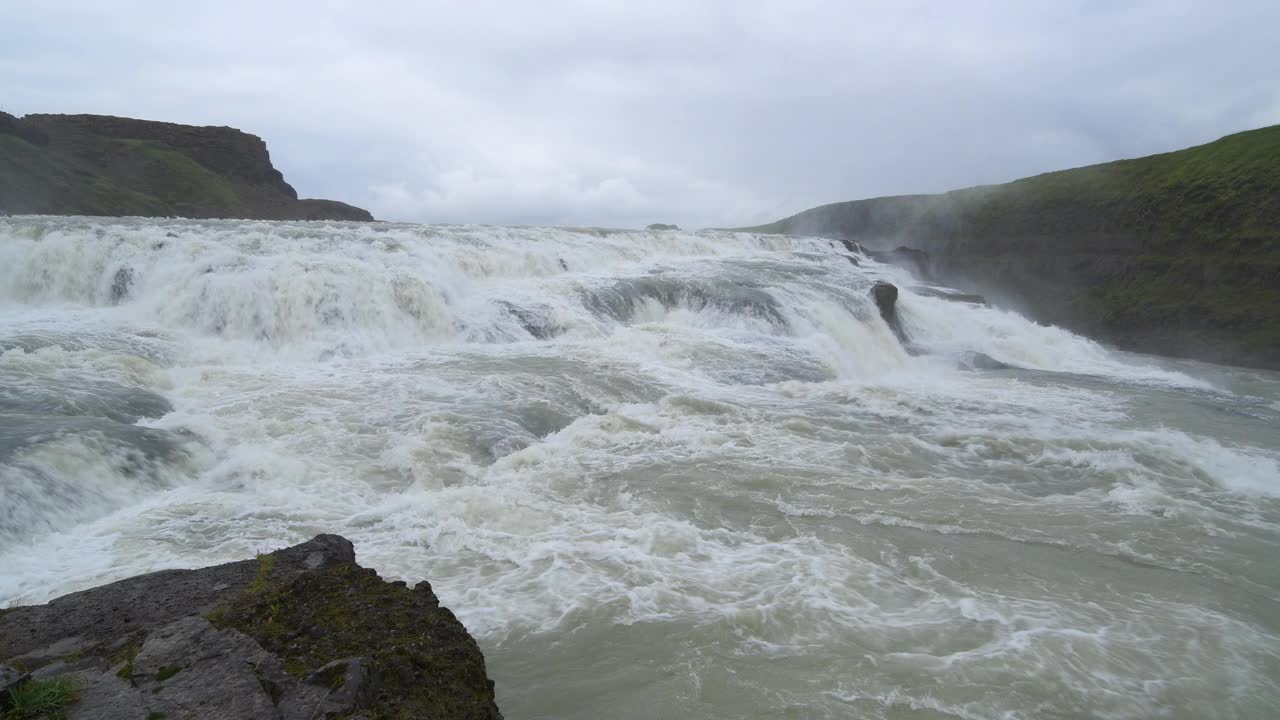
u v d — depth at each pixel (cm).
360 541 812
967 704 563
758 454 1141
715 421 1312
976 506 979
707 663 606
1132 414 1634
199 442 1045
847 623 673
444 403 1287
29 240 1877
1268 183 4034
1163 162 5006
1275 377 3041
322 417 1179
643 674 590
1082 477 1136
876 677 593
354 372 1476
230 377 1398
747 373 1706
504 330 1897
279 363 1542
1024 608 718
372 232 2448
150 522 832
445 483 994
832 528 889
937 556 824
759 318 2175
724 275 2566
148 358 1447
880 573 780
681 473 1048
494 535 836
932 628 671
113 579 702
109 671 435
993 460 1203
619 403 1399
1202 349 3778
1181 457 1220
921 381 1969
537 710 547
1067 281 4894
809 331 2192
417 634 500
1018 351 2666
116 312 1734
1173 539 898
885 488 1027
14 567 720
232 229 2334
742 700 562
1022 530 906
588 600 696
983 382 1992
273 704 406
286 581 565
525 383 1436
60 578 702
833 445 1206
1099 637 668
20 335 1445
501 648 619
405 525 850
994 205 5734
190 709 399
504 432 1168
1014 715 553
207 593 564
